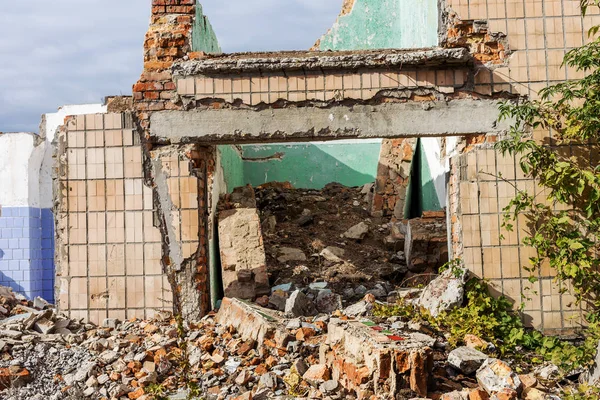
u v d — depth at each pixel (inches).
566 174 322.3
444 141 432.8
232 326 320.2
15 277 540.7
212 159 390.6
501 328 321.7
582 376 273.7
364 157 607.2
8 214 542.9
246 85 348.5
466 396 232.8
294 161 606.2
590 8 341.4
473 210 338.6
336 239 470.3
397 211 514.3
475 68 343.0
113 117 350.3
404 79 344.2
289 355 286.2
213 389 269.7
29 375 287.3
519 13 342.6
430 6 469.7
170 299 346.3
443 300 325.1
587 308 331.0
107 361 299.9
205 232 359.6
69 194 350.0
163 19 364.5
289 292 371.2
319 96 346.3
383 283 394.3
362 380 238.1
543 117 333.1
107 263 348.2
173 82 351.9
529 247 335.6
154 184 350.0
